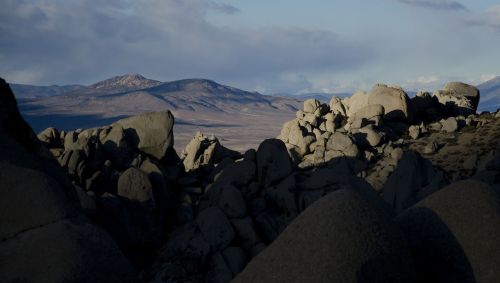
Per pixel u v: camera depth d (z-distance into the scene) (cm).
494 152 4941
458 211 727
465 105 7819
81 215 900
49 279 771
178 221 3812
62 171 1075
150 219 3616
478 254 683
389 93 7338
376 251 628
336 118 7275
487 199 727
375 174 5138
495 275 662
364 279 609
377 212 668
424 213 760
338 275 605
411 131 6644
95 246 842
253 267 681
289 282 624
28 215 845
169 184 4144
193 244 3155
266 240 3338
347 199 664
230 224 3241
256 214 3484
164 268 3014
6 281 783
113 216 3356
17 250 812
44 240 816
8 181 861
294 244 654
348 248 622
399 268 641
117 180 3850
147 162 4109
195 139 5756
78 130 4447
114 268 841
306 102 7944
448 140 6172
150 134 4444
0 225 838
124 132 4334
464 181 765
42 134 4441
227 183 3734
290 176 3706
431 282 711
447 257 705
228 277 2975
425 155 5806
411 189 3850
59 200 876
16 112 1025
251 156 3881
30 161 953
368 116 7056
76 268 789
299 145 6350
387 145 6100
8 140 937
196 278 3005
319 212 661
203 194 4053
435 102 8000
